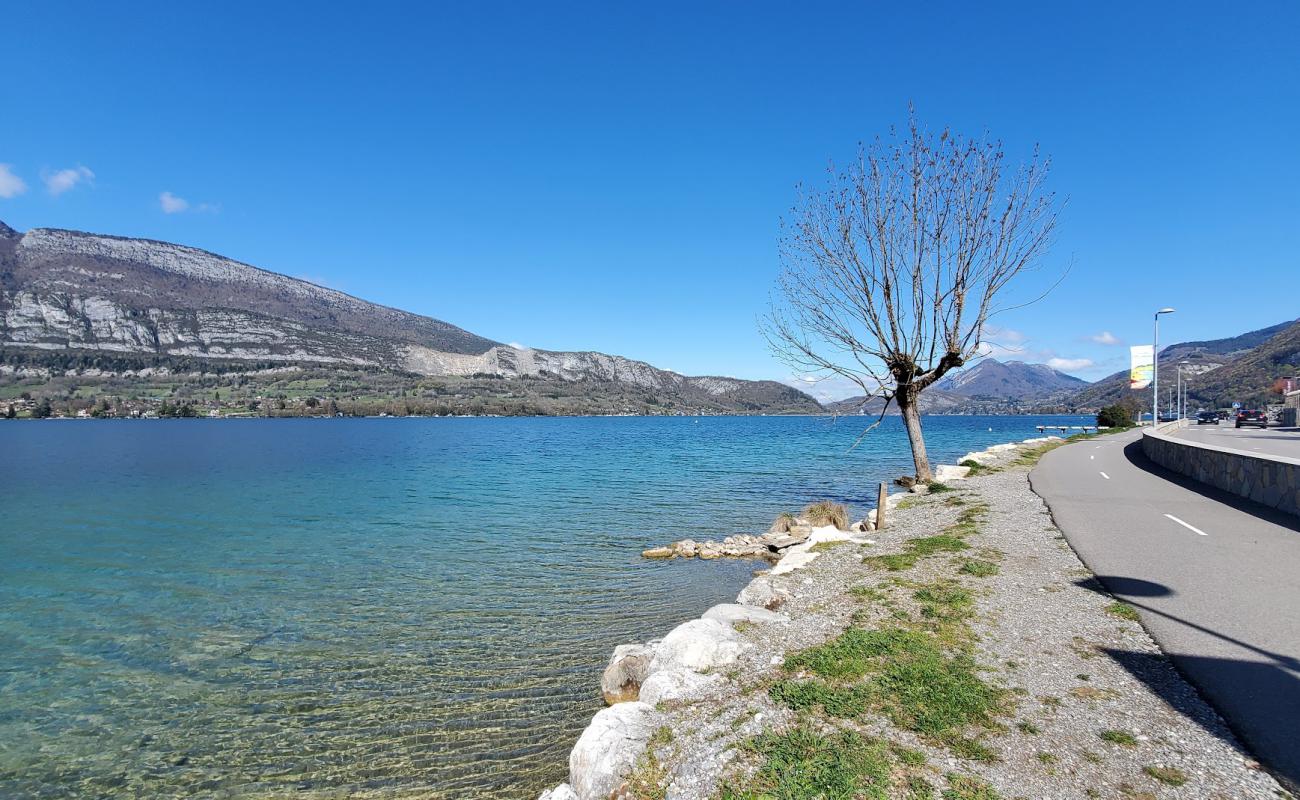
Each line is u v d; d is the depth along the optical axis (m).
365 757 7.37
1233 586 8.15
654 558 16.73
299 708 8.55
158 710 8.62
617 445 68.50
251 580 14.91
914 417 22.70
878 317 22.03
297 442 74.12
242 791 6.88
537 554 17.23
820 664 6.32
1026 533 12.31
